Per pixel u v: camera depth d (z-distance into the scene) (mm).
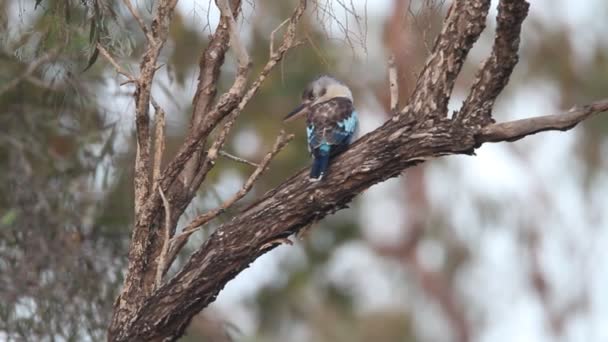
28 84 12430
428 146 7184
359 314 20078
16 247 12070
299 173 7551
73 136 12609
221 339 12906
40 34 8883
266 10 15516
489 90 7086
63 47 8320
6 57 11898
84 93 11789
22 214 12188
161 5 7363
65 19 8062
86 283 12023
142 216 7602
